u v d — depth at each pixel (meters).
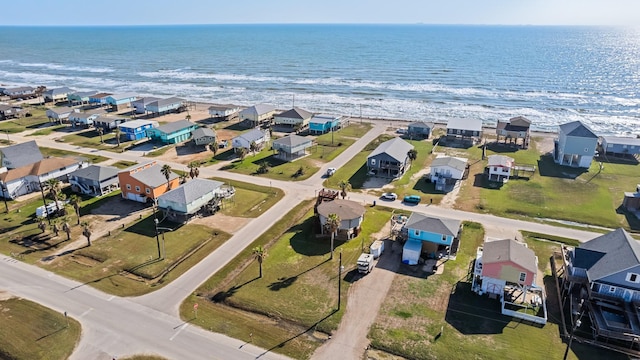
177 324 46.66
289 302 50.31
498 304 49.81
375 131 123.56
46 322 46.84
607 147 99.19
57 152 107.19
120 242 63.75
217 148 103.81
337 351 42.88
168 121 138.12
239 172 92.69
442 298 50.88
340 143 112.44
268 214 72.88
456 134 113.94
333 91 189.88
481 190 81.88
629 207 74.12
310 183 86.38
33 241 64.31
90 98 164.50
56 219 70.88
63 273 56.19
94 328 46.00
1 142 115.31
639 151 97.12
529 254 51.97
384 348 43.19
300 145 101.56
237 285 53.66
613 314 45.75
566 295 50.47
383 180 87.50
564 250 56.53
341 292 52.03
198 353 42.56
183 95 188.88
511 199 77.94
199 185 73.50
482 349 42.97
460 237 63.97
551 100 165.12
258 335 45.16
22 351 42.88
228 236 65.62
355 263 58.03
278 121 128.88
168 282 54.19
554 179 86.62
